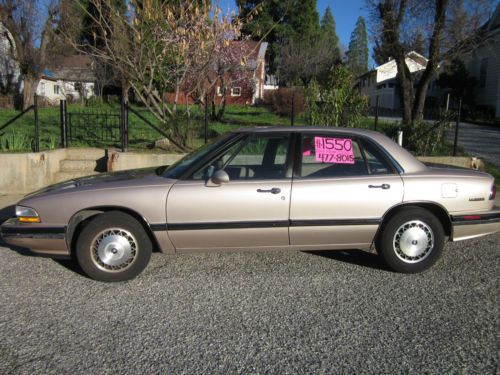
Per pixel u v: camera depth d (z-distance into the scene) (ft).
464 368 10.30
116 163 29.60
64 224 14.84
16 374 10.09
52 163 29.66
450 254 18.35
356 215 15.33
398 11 41.29
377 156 15.81
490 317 12.77
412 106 45.09
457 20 40.50
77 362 10.56
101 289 14.65
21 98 90.22
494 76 93.09
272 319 12.66
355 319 12.65
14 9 77.82
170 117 35.65
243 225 15.03
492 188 16.29
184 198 14.85
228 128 46.42
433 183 15.57
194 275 15.88
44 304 13.56
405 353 10.92
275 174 15.40
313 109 38.58
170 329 12.10
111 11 35.58
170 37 35.09
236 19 38.63
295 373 10.13
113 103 102.53
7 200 26.18
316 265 16.88
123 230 14.88
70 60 127.65
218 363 10.53
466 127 71.92
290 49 135.64
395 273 16.10
